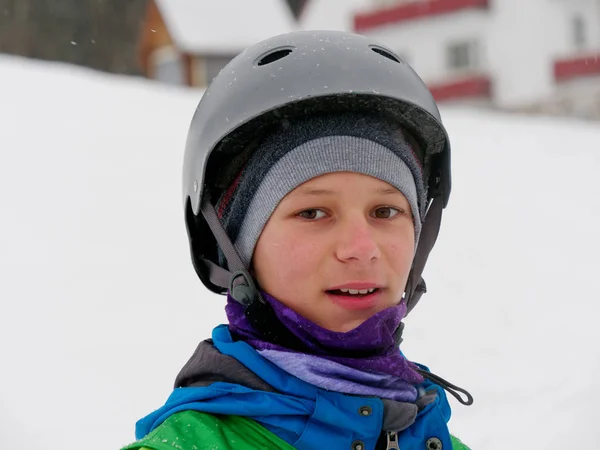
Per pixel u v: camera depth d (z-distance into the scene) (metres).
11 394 3.35
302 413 1.30
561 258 6.36
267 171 1.40
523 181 8.73
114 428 3.20
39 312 4.23
